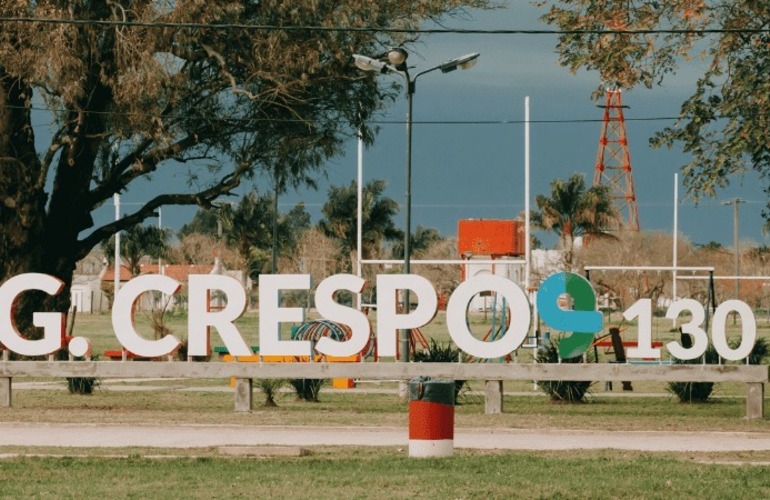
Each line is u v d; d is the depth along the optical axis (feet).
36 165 121.80
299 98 122.21
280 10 115.85
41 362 83.61
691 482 42.78
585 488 41.11
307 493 40.01
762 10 76.07
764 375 76.48
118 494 39.86
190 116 123.75
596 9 79.77
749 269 331.77
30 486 41.93
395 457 51.11
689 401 89.66
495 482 42.60
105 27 112.68
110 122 118.11
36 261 123.95
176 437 63.57
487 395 79.46
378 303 82.38
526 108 115.65
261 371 81.05
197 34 114.62
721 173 77.71
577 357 83.61
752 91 76.07
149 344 83.51
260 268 351.46
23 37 109.50
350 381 104.32
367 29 85.40
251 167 130.21
